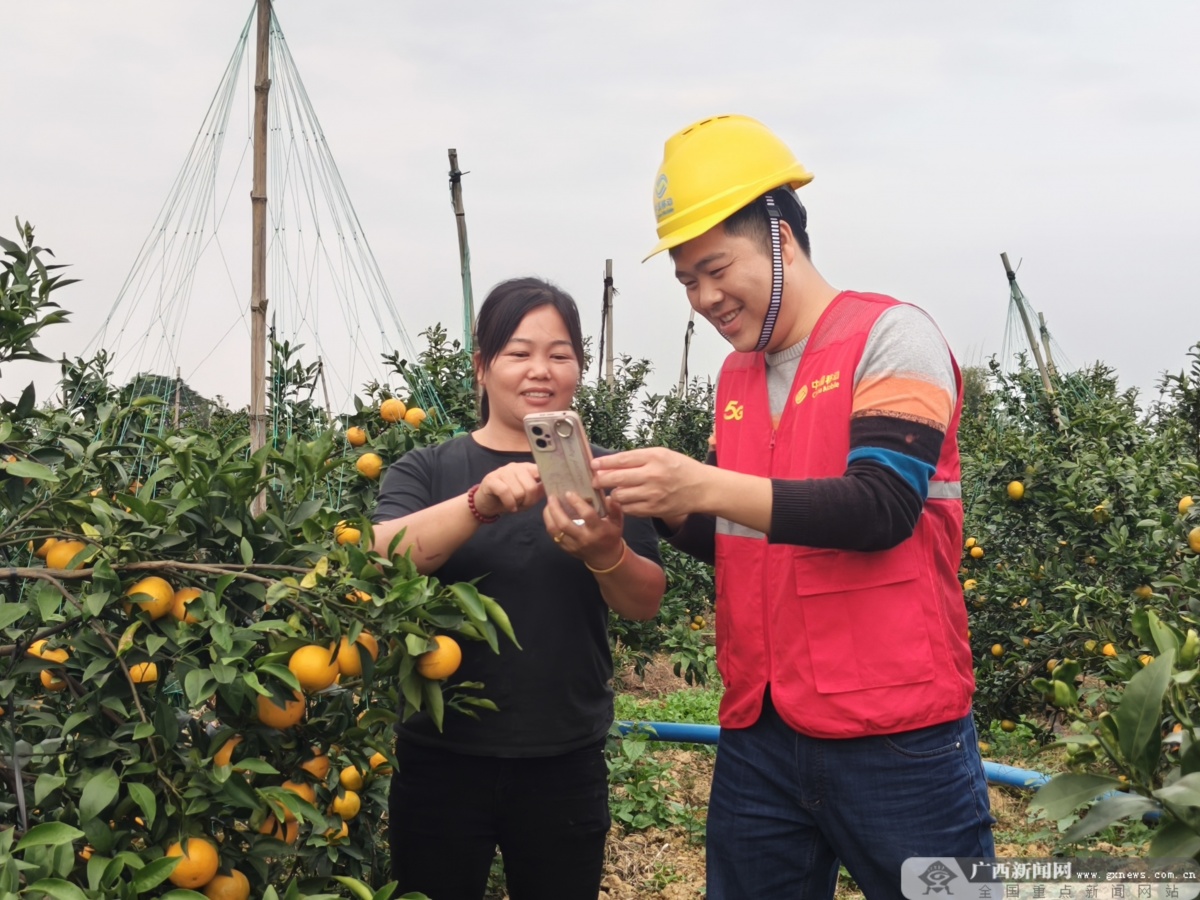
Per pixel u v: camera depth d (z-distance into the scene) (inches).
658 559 93.0
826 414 74.9
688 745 226.7
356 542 73.0
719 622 85.7
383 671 70.0
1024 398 358.0
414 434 139.3
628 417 342.6
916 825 74.0
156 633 68.5
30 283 78.0
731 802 84.6
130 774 63.7
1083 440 225.6
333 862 95.3
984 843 76.5
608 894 155.0
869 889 76.9
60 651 73.6
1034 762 205.8
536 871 89.4
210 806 66.7
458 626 69.6
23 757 67.6
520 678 85.0
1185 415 247.3
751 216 75.8
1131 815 47.9
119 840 62.4
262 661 66.2
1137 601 170.1
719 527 84.3
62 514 74.3
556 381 86.8
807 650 75.9
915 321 74.2
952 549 77.5
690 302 80.2
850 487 68.5
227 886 67.2
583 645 87.7
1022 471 219.1
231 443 78.7
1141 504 189.5
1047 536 214.8
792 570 76.3
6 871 52.3
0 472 73.2
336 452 143.5
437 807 87.3
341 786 87.0
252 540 74.3
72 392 145.0
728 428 86.3
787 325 79.7
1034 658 198.5
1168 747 59.7
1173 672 53.0
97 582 66.7
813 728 75.7
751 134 77.7
